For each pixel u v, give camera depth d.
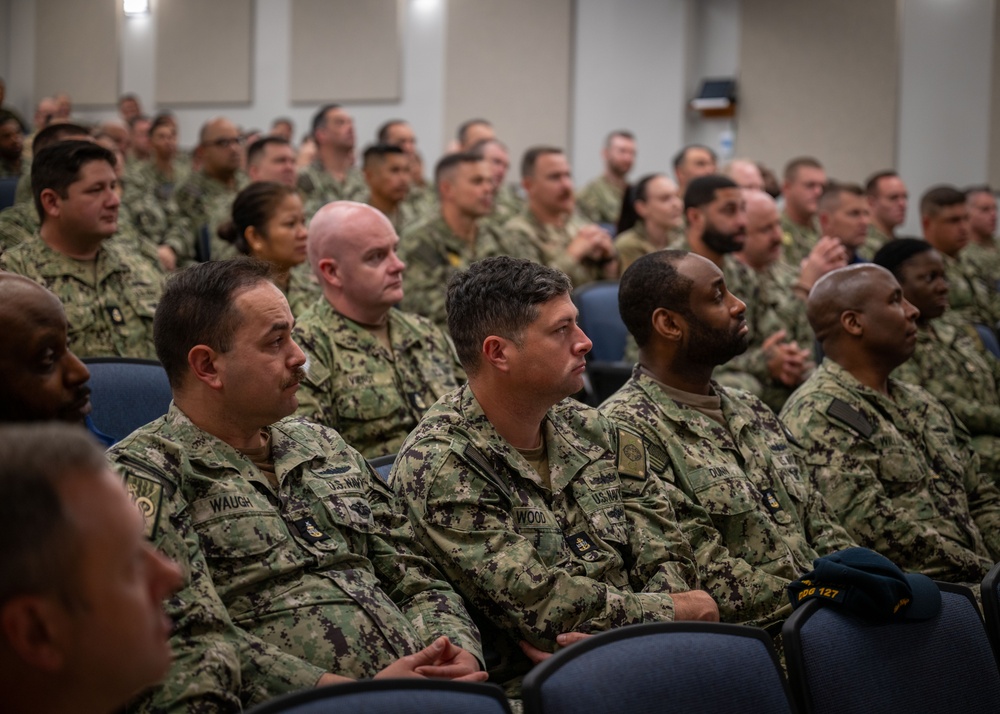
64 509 0.84
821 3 9.35
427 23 10.59
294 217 3.51
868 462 2.75
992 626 1.85
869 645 1.65
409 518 2.00
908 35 9.18
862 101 9.27
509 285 2.04
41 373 1.55
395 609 1.81
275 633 1.69
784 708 1.47
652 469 2.30
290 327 1.83
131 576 0.88
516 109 10.23
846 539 2.54
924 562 2.62
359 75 10.84
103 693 0.88
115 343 3.31
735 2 9.64
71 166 3.20
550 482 2.10
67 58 12.46
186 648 1.55
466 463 2.00
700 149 7.11
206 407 1.81
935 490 2.84
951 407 3.71
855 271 2.92
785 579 2.25
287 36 11.20
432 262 4.81
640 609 1.94
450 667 1.68
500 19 10.25
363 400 2.83
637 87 9.77
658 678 1.38
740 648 1.48
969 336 4.35
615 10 9.83
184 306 1.79
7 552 0.82
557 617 1.90
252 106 11.39
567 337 2.04
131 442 1.70
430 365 3.00
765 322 4.68
